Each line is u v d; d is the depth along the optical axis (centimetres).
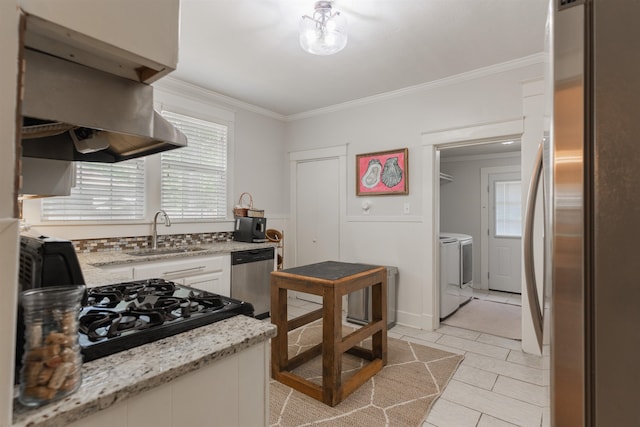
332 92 362
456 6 210
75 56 69
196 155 359
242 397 93
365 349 272
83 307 109
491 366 253
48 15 56
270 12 216
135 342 85
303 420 188
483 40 251
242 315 112
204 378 83
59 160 138
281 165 457
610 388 59
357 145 388
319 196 429
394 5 208
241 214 388
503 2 205
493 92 297
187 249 319
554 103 65
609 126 58
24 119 98
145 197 317
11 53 51
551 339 69
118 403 67
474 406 201
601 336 59
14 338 52
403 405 202
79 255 263
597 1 60
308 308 403
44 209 258
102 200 290
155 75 78
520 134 287
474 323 355
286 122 460
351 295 355
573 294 63
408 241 348
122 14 66
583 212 61
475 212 551
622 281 58
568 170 63
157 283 147
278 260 410
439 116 328
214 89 356
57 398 61
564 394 65
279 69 303
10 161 51
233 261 331
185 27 234
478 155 545
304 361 255
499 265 526
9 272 51
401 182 350
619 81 58
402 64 291
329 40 219
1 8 50
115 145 129
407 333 323
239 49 266
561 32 64
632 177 57
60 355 62
